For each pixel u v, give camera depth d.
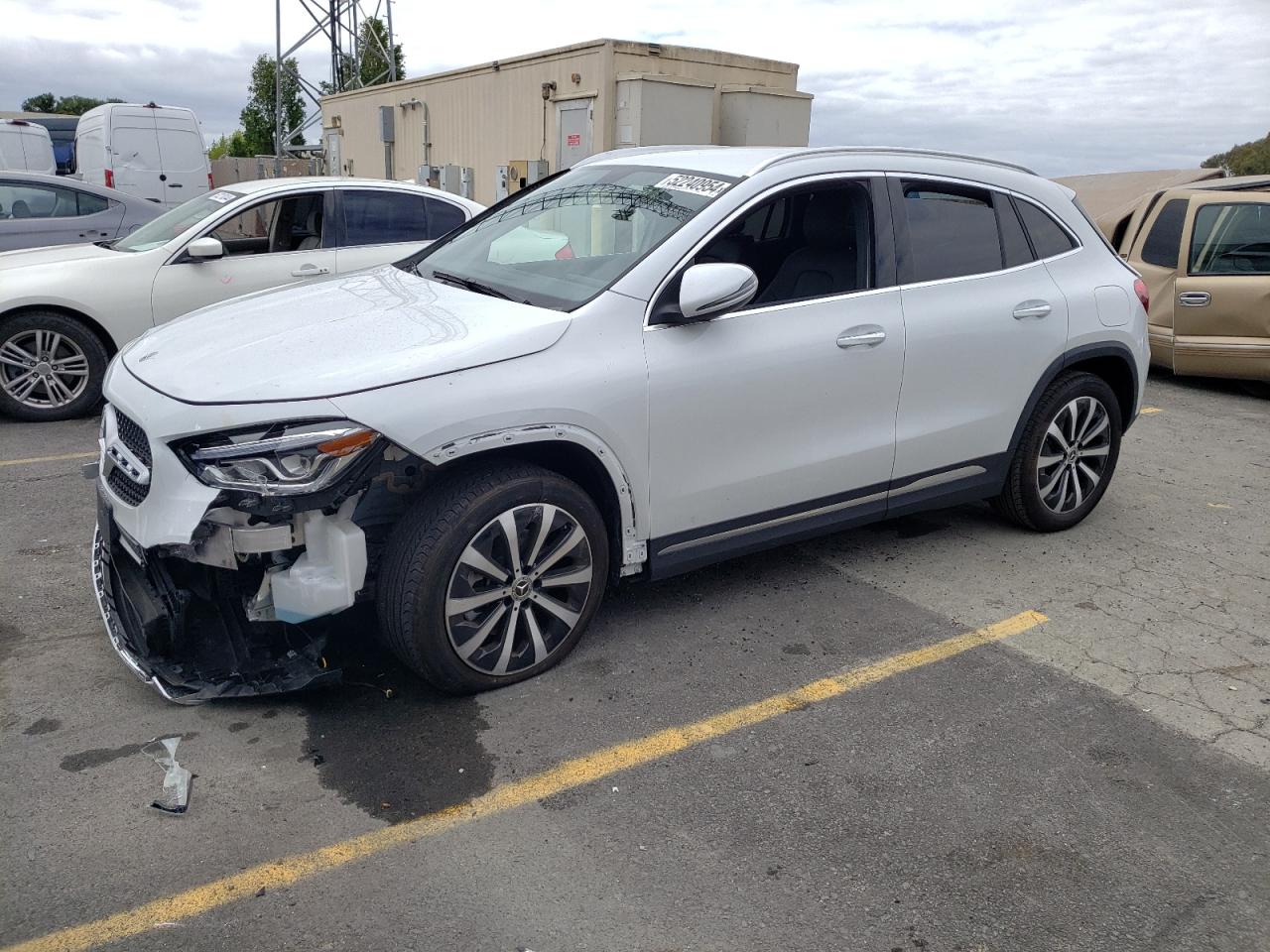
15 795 2.84
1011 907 2.57
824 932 2.46
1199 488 6.04
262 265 7.17
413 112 18.11
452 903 2.51
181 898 2.49
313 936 2.39
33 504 5.14
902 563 4.76
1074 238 4.91
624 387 3.43
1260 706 3.59
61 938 2.35
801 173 3.97
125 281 6.79
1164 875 2.71
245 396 2.97
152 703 3.33
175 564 3.25
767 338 3.78
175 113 15.67
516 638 3.50
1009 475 4.90
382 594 3.22
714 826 2.84
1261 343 8.07
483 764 3.09
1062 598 4.43
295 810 2.84
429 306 3.62
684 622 4.08
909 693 3.60
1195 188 8.80
